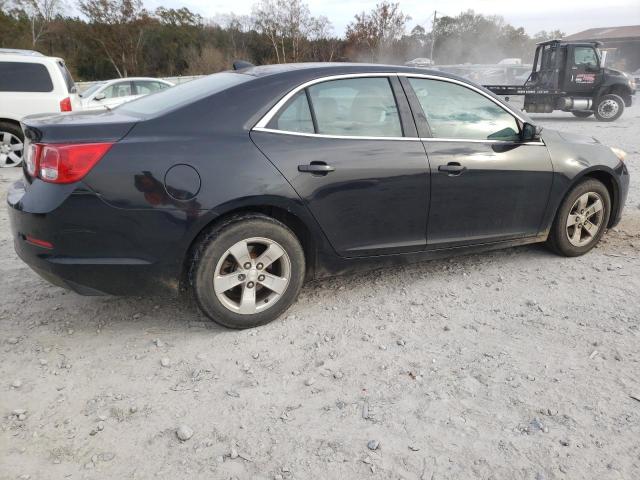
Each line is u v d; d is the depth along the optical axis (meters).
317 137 3.22
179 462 2.22
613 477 2.13
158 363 2.93
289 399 2.63
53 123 2.88
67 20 39.84
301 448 2.29
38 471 2.17
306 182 3.13
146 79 12.98
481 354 3.00
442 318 3.42
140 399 2.63
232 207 2.96
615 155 4.50
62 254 2.82
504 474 2.15
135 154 2.80
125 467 2.20
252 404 2.59
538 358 2.95
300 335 3.22
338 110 3.32
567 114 19.80
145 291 2.99
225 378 2.80
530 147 3.96
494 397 2.62
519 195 3.93
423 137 3.54
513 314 3.46
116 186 2.77
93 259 2.85
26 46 38.03
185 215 2.87
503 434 2.36
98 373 2.84
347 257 3.45
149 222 2.84
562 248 4.34
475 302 3.64
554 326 3.30
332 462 2.21
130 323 3.36
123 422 2.46
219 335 3.22
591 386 2.69
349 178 3.26
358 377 2.80
